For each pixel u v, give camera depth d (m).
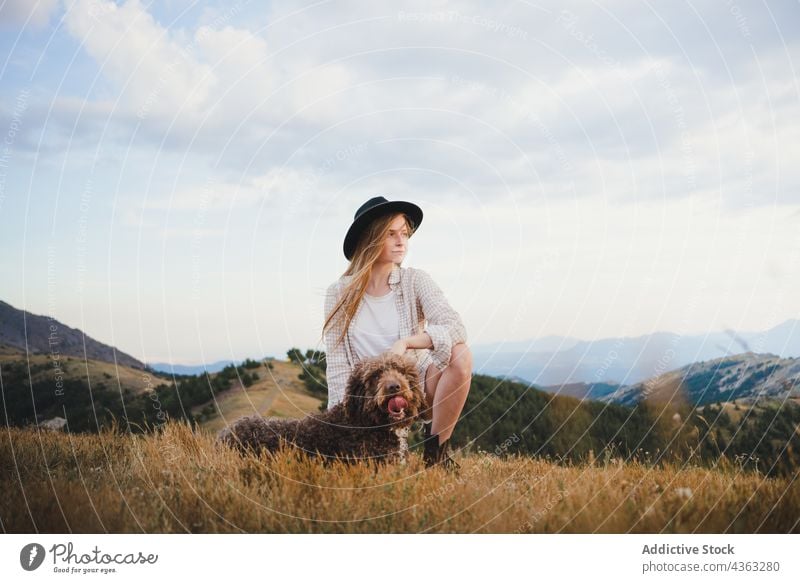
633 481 4.36
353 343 5.02
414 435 5.28
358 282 4.96
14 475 4.36
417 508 3.87
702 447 5.10
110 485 4.14
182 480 4.08
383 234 4.99
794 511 4.08
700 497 4.15
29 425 5.68
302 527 3.76
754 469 4.67
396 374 4.41
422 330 5.15
